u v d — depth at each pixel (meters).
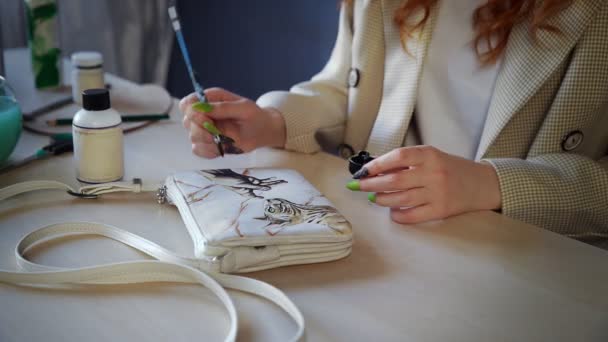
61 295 0.55
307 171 0.84
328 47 1.67
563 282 0.61
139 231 0.66
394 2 1.01
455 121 0.99
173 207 0.72
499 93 0.90
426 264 0.63
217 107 0.85
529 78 0.87
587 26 0.83
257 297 0.56
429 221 0.72
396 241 0.67
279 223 0.62
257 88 1.88
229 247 0.58
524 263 0.64
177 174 0.73
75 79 1.05
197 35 1.95
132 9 1.77
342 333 0.52
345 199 0.76
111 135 0.74
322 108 1.02
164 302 0.55
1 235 0.64
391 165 0.71
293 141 0.92
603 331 0.54
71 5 1.65
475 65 0.97
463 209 0.73
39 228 0.63
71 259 0.60
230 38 1.88
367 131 1.08
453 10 0.98
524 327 0.54
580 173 0.79
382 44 1.04
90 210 0.70
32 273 0.55
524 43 0.88
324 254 0.61
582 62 0.84
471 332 0.53
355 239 0.67
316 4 1.65
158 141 0.91
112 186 0.73
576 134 0.87
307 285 0.58
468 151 0.99
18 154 0.83
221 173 0.74
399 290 0.58
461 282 0.60
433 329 0.53
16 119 0.78
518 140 0.92
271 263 0.59
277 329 0.52
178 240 0.65
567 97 0.85
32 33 1.06
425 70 1.00
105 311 0.53
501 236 0.69
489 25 0.91
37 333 0.50
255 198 0.67
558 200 0.76
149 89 1.13
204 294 0.56
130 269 0.57
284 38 1.76
